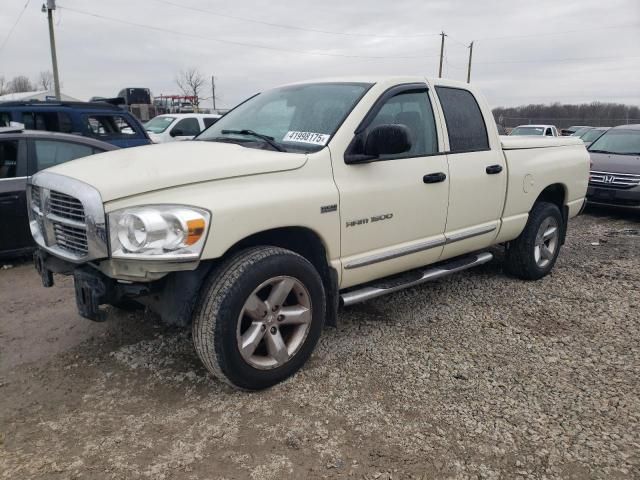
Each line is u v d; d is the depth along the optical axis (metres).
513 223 5.05
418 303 4.85
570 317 4.55
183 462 2.69
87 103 9.98
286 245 3.58
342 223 3.56
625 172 9.29
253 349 3.19
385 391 3.34
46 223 3.32
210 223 2.88
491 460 2.71
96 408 3.16
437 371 3.59
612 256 6.71
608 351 3.90
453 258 4.95
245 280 3.05
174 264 2.84
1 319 4.47
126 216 2.82
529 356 3.82
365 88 3.92
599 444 2.83
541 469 2.65
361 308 4.71
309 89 4.23
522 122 45.34
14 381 3.47
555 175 5.45
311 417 3.06
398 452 2.77
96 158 3.51
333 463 2.68
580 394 3.31
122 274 2.93
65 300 4.90
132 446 2.81
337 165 3.55
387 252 3.91
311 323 3.47
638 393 3.32
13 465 2.66
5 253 5.82
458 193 4.36
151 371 3.58
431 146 4.23
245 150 3.45
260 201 3.10
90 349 3.90
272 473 2.61
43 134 6.30
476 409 3.15
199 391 3.34
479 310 4.69
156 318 4.43
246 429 2.95
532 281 5.52
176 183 2.94
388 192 3.80
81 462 2.68
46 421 3.03
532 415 3.08
